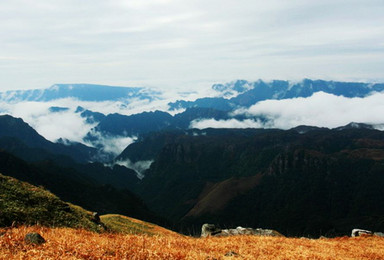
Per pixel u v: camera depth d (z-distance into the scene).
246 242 29.41
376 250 31.44
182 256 20.55
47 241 20.19
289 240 32.53
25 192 33.44
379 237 39.06
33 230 23.41
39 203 32.97
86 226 33.75
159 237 27.55
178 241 26.39
